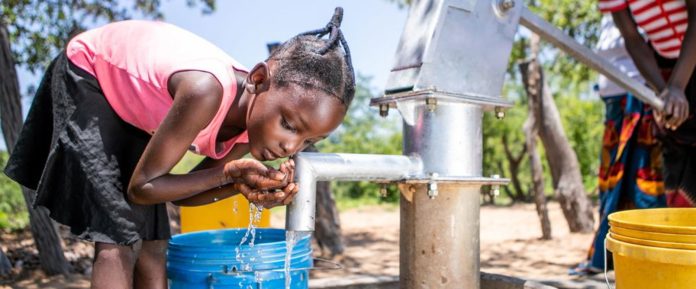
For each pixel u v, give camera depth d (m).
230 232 2.13
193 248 1.78
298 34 1.61
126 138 1.68
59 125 1.65
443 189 1.75
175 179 1.50
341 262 5.30
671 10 2.55
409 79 1.78
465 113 1.78
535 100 6.46
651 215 1.71
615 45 3.38
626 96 3.31
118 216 1.59
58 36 6.67
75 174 1.60
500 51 1.89
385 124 17.80
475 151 1.80
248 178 1.49
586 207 6.57
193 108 1.46
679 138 2.65
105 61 1.65
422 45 1.77
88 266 4.89
